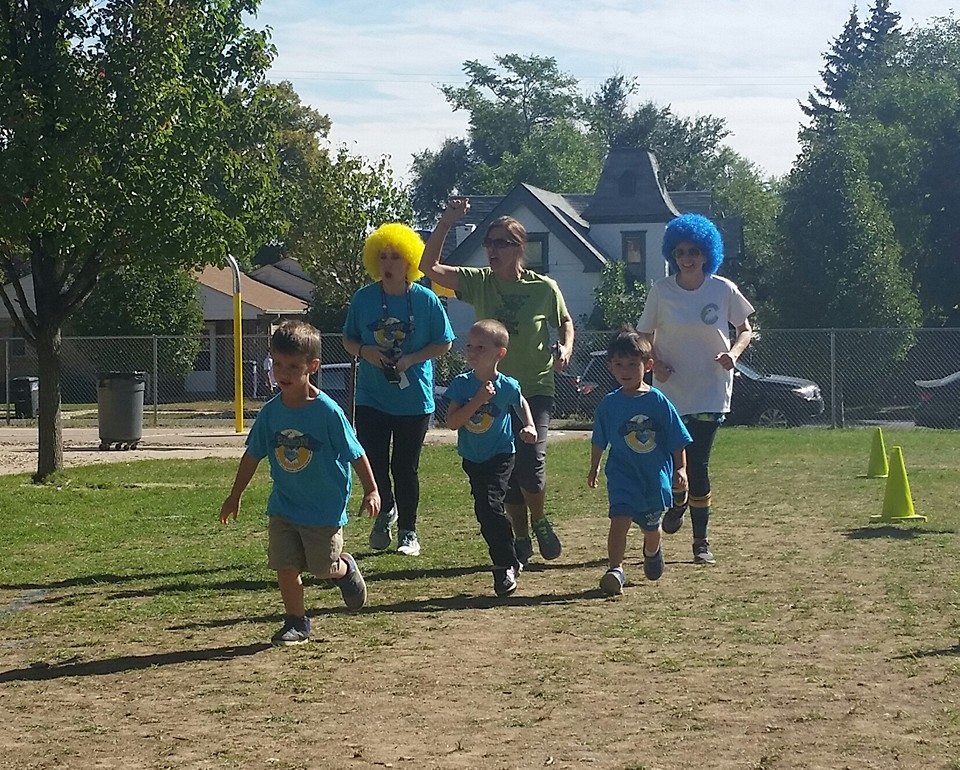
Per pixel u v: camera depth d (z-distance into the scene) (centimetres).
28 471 1797
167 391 4362
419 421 934
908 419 3131
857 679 568
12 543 1062
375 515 664
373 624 701
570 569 882
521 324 877
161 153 1449
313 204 3541
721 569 870
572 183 8212
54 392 1631
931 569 852
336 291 3666
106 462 1889
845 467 1675
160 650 653
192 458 1998
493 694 554
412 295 927
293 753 477
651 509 796
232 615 739
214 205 1496
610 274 4538
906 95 5591
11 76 1416
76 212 1416
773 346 3259
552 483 1493
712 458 1827
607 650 632
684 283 905
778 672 583
